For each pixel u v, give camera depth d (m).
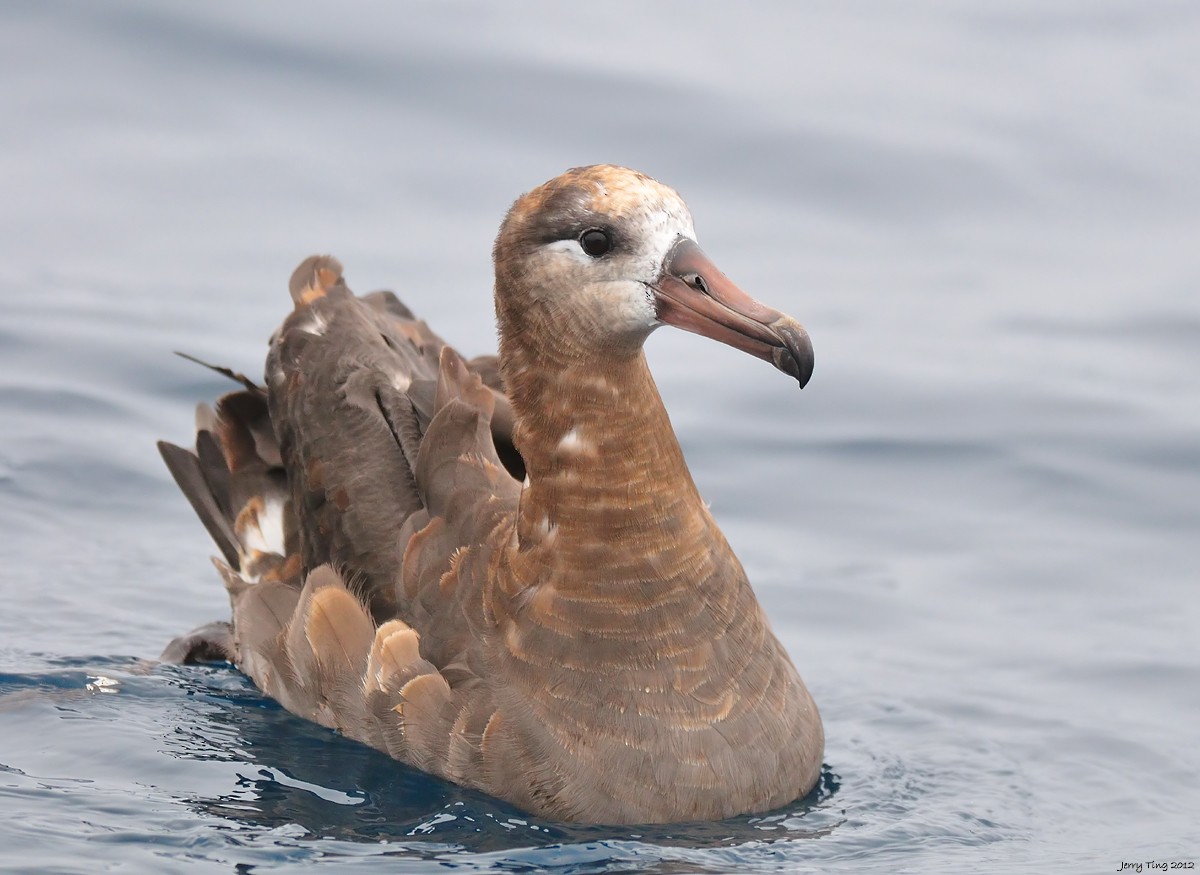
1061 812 11.46
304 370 12.97
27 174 20.83
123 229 20.12
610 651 10.55
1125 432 17.36
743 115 21.92
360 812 10.69
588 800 10.55
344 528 12.10
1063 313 19.53
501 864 10.05
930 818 11.20
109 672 12.91
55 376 17.55
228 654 13.25
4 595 14.25
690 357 19.00
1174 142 22.36
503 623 10.88
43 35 22.48
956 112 22.55
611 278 10.36
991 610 14.68
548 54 22.62
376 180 20.88
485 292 19.11
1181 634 14.26
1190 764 12.26
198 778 11.15
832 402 17.88
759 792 10.84
